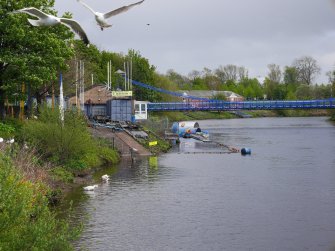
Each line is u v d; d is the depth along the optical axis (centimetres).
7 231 1939
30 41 5694
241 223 3472
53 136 4894
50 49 5841
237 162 6391
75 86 9431
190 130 10294
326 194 4375
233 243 3056
